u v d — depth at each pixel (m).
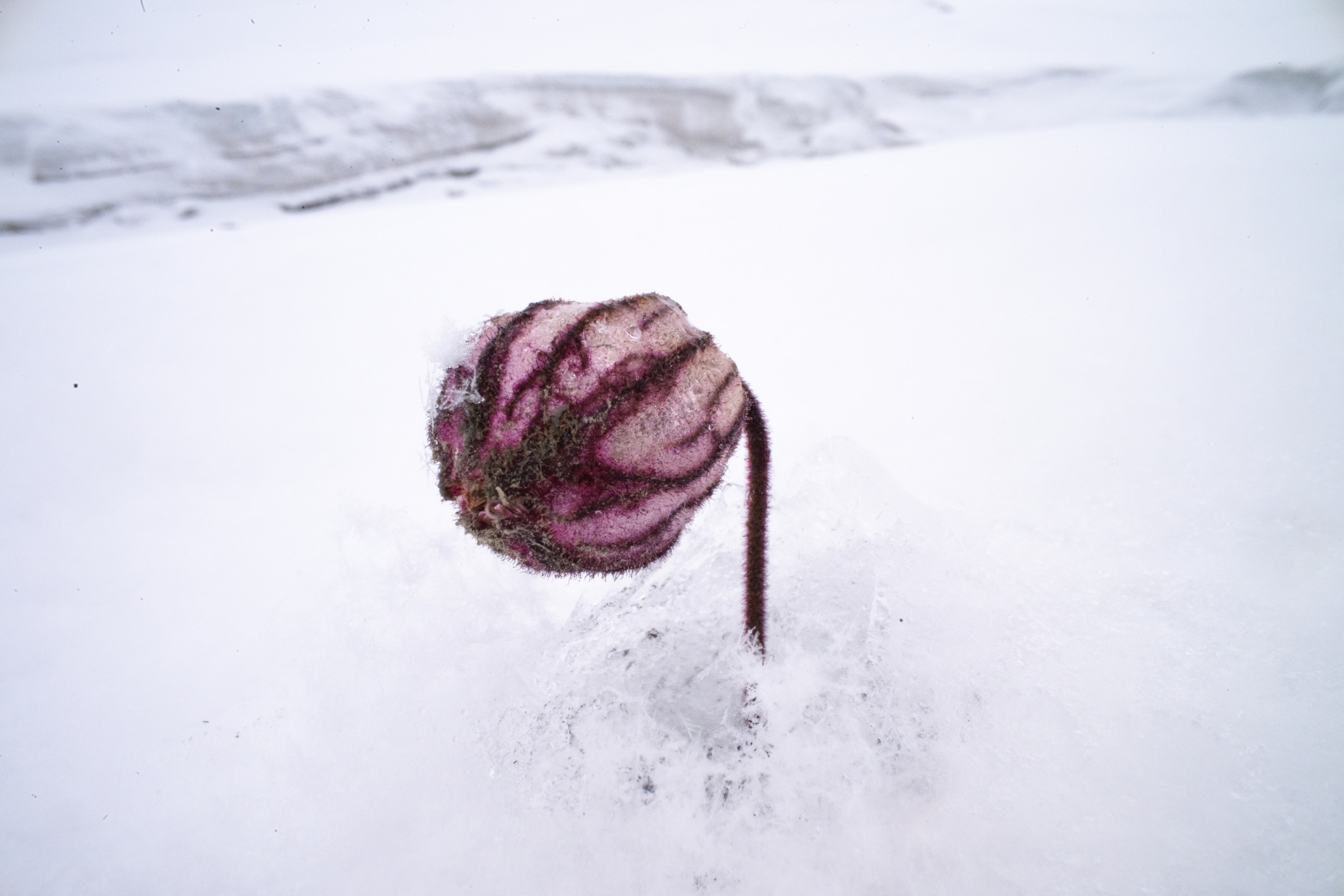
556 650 0.05
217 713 0.06
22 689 0.06
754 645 0.05
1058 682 0.05
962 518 0.06
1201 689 0.05
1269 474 0.06
